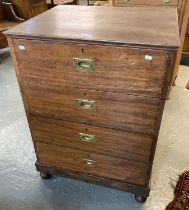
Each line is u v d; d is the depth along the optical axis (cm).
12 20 293
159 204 131
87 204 133
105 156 123
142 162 117
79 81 101
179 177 145
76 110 111
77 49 93
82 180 139
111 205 132
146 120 103
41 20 112
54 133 125
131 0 181
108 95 101
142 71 91
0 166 156
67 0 326
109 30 97
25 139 176
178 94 220
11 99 221
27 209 132
